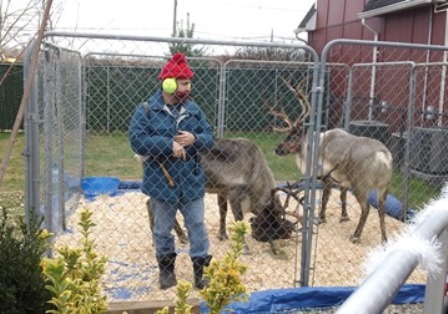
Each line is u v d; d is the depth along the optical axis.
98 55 7.45
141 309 3.78
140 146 4.20
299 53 10.24
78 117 7.61
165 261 4.64
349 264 5.53
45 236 2.83
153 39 4.19
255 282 4.95
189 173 4.43
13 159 11.23
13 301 2.56
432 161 8.26
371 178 6.15
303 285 4.73
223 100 8.19
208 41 4.29
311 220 4.64
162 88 4.29
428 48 4.56
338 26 16.31
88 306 2.13
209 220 6.84
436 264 1.38
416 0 11.40
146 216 6.87
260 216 5.72
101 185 8.03
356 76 10.69
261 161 5.73
